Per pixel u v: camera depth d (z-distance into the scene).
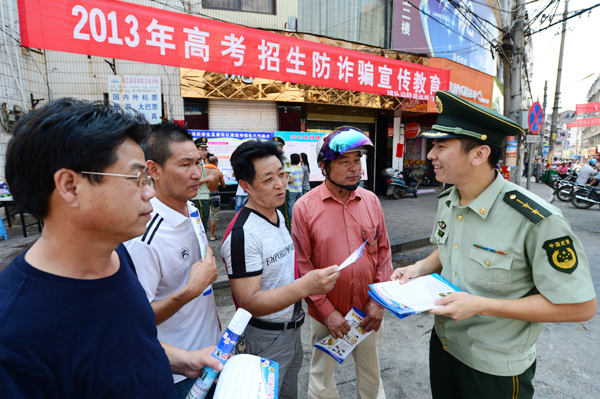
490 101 10.32
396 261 4.52
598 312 3.14
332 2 7.48
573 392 2.08
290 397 1.50
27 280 0.54
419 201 9.06
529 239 1.03
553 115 16.98
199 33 2.69
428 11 8.36
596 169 9.60
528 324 1.11
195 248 1.22
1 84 5.35
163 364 0.71
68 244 0.58
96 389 0.57
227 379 0.85
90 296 0.59
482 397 1.16
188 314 1.18
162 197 1.16
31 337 0.50
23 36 2.10
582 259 0.98
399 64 3.76
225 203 7.75
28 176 0.53
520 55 7.27
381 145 9.81
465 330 1.18
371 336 1.66
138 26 2.44
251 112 7.26
